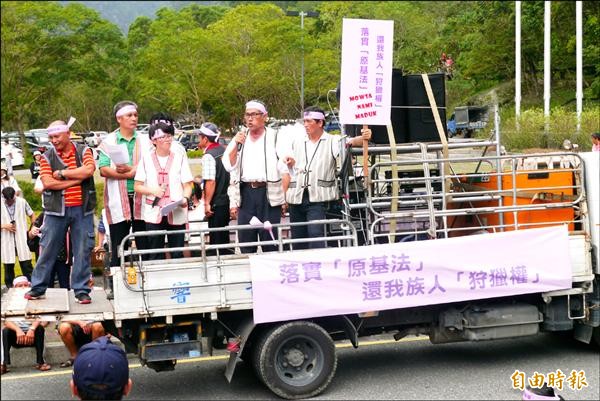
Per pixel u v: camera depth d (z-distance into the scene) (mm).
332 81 35500
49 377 8062
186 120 40625
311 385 7285
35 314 6848
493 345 9250
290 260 7250
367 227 8055
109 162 8000
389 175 9109
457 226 9039
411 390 7527
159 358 7129
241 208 8312
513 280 7918
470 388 7566
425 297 7633
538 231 8023
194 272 7078
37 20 32531
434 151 8758
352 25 7762
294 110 33844
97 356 4055
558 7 43062
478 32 46562
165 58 38156
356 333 7648
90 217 7500
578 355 8734
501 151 8758
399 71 8758
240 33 37500
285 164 8211
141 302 6969
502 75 47562
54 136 7375
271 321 7172
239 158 8305
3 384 7812
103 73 35594
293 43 35656
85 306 7238
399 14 41250
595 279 8359
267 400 7324
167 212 7609
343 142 8094
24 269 11180
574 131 26625
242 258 7199
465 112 20234
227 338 7605
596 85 40656
